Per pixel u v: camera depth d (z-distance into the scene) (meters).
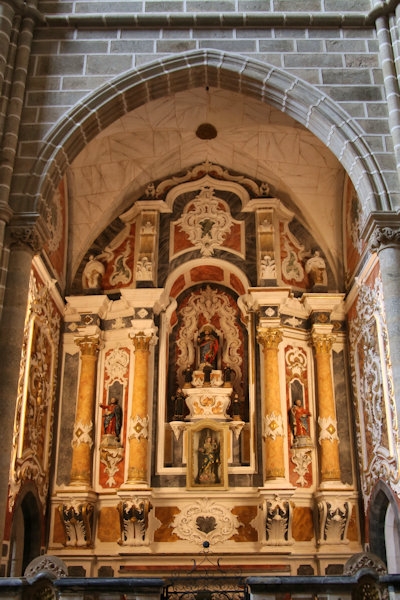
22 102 12.45
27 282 11.32
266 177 17.89
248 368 16.86
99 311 16.75
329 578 8.44
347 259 17.08
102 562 14.78
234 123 16.53
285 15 13.33
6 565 12.45
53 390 16.02
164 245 17.61
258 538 15.05
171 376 17.33
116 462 15.71
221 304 18.09
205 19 13.31
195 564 14.08
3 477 10.26
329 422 15.84
